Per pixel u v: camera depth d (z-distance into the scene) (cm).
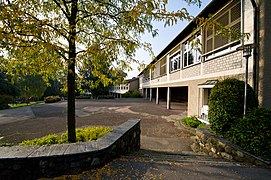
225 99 443
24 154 229
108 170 251
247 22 502
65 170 234
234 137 382
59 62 341
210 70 720
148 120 1016
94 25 405
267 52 444
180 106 1822
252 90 449
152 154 427
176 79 1215
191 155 445
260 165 291
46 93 3891
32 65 339
